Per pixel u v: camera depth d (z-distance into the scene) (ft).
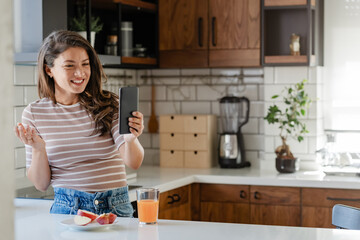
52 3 10.14
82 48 7.23
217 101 14.57
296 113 12.89
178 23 13.80
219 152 13.80
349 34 13.39
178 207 12.24
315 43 13.05
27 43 10.18
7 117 2.03
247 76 14.23
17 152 10.87
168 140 14.20
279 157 12.75
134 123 6.48
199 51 13.66
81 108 7.41
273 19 13.47
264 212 12.26
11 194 2.09
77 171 7.40
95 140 7.36
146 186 11.26
